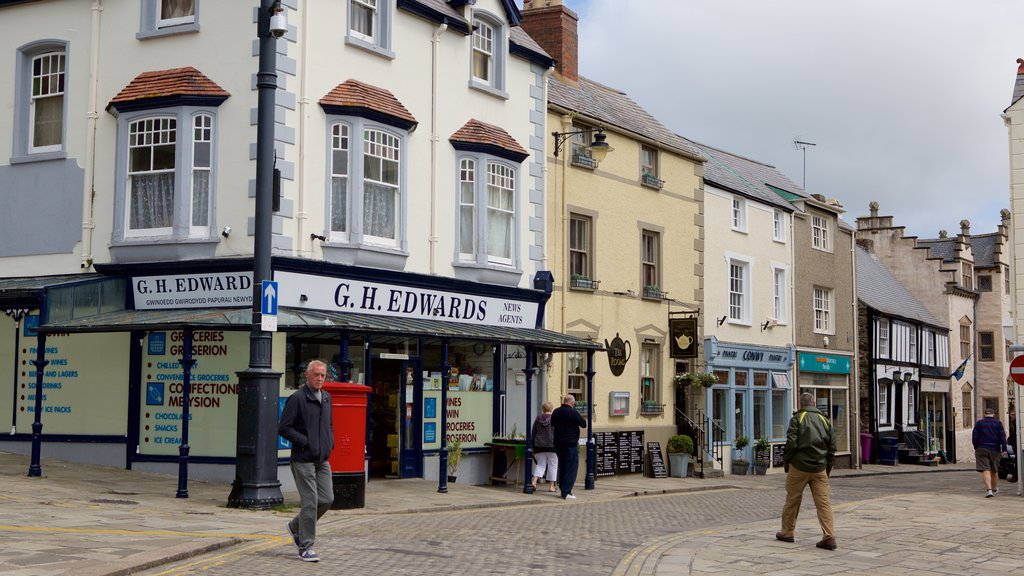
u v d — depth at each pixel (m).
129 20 18.16
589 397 21.09
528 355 19.50
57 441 18.06
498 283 21.02
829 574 10.56
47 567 8.80
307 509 10.17
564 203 23.42
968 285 48.97
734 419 29.39
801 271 33.84
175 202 17.23
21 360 18.52
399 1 19.22
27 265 18.64
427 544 11.66
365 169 18.39
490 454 20.91
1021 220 22.56
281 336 17.17
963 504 18.56
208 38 17.56
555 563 10.74
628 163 25.70
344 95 17.97
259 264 14.02
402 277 18.83
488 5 21.36
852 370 36.75
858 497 21.23
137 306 17.70
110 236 17.88
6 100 19.09
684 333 26.47
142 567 9.27
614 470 24.23
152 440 17.45
